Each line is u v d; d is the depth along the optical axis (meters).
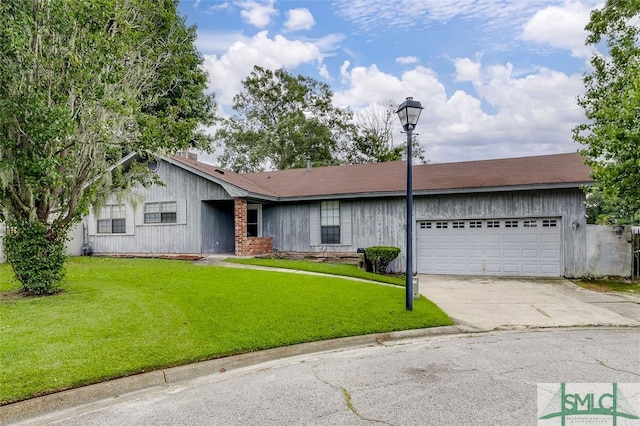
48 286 7.60
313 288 8.66
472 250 13.51
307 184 16.52
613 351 5.31
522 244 13.02
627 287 10.90
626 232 12.20
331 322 6.29
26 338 5.01
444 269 13.80
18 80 6.70
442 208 13.78
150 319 6.00
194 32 14.84
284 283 9.11
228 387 4.14
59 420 3.44
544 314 7.72
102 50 7.36
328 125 36.19
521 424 3.24
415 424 3.24
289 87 35.50
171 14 11.06
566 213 12.56
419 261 14.06
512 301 8.94
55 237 7.78
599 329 6.70
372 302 7.62
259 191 15.03
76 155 7.83
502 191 12.90
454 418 3.34
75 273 10.38
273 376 4.46
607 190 9.82
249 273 10.56
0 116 6.59
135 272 10.55
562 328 6.77
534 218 12.88
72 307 6.58
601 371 4.48
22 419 3.48
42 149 7.08
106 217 16.48
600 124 12.31
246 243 14.40
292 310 6.78
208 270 11.01
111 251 16.33
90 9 7.08
